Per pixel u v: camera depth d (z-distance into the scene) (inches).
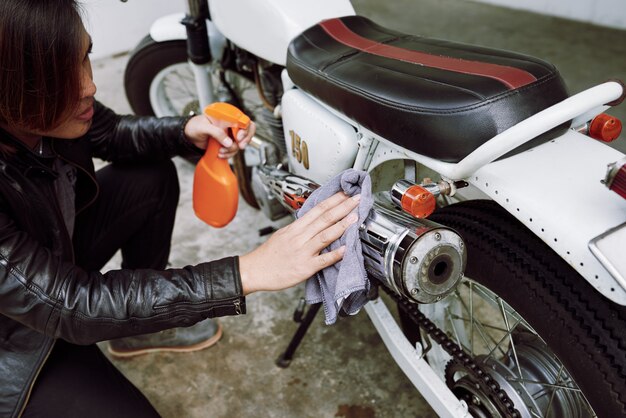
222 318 54.7
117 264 62.2
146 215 46.0
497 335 49.0
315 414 45.6
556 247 24.2
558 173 26.5
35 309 26.7
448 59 32.9
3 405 30.5
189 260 62.2
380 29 41.3
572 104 25.5
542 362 32.9
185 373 49.7
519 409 31.3
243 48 46.6
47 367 33.0
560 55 103.5
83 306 27.0
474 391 33.5
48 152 33.4
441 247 26.3
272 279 27.9
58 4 23.8
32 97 24.8
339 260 28.0
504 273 29.6
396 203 28.0
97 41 110.0
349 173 29.5
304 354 50.7
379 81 32.1
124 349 50.5
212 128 37.9
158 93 69.7
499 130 27.1
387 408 45.8
